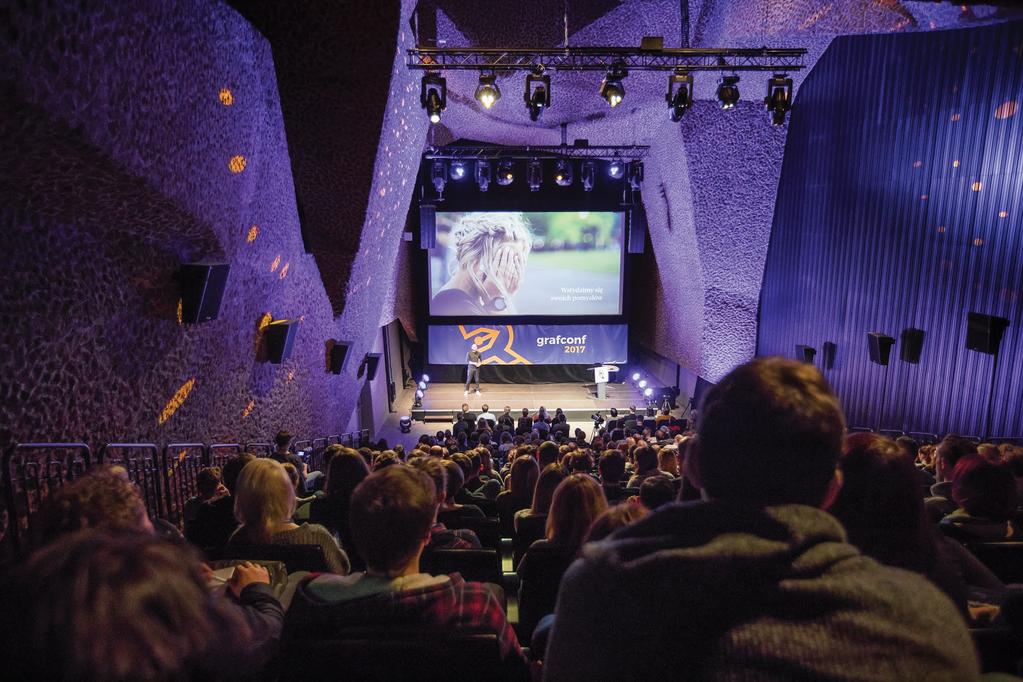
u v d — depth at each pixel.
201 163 5.73
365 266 11.76
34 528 1.81
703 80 12.52
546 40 10.84
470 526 4.21
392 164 10.62
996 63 9.43
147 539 0.81
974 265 9.89
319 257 10.60
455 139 18.73
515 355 21.77
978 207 9.80
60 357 4.70
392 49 8.09
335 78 8.30
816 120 13.50
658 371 22.22
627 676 0.83
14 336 4.28
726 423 0.95
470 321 21.58
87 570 0.72
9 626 0.70
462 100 13.97
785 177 14.67
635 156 17.98
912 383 11.20
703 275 15.79
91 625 0.67
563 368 22.61
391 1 7.59
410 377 23.80
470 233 21.02
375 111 8.70
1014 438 8.96
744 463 0.93
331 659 1.52
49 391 4.59
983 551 2.62
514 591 3.85
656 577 0.82
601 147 16.84
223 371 7.38
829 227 13.24
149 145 4.77
